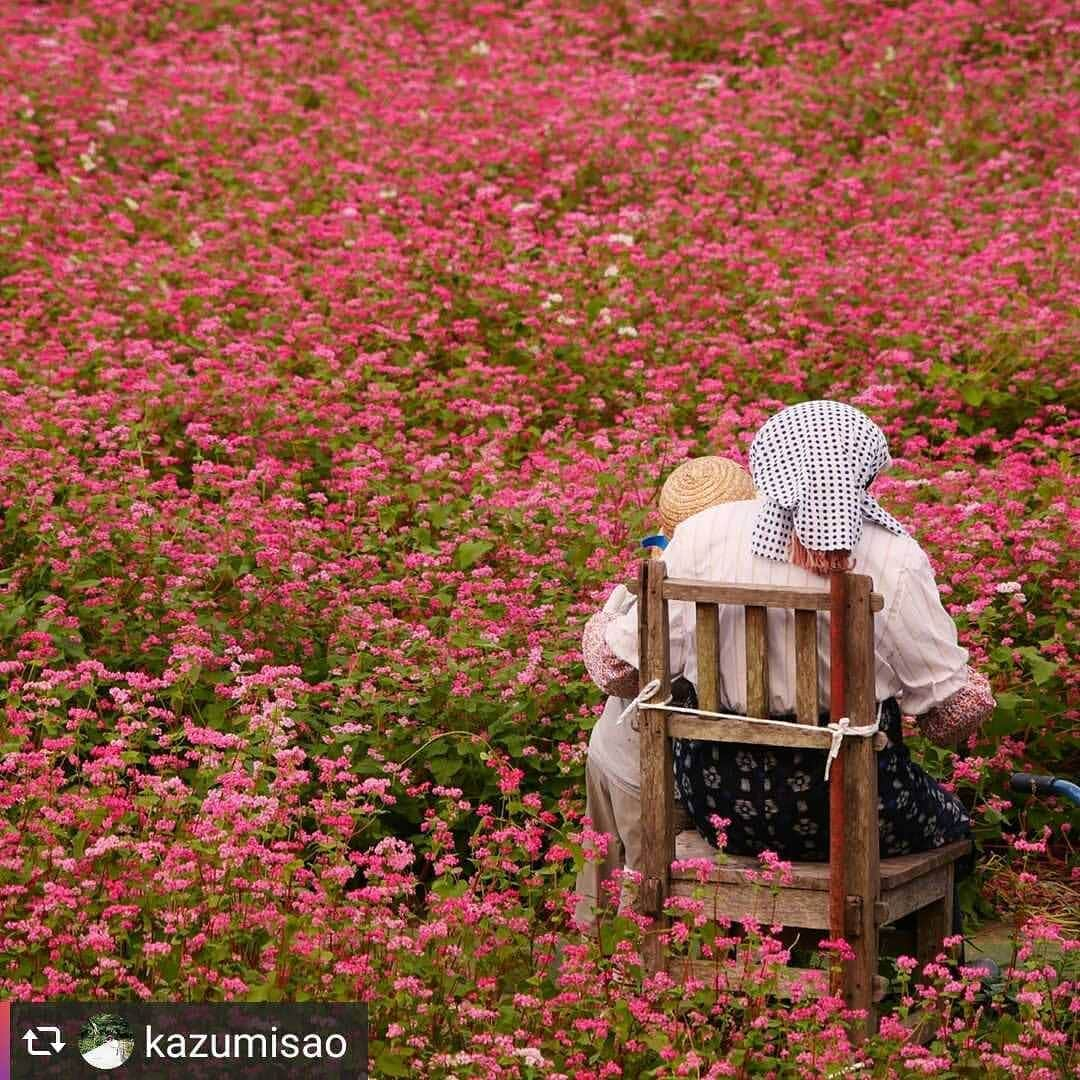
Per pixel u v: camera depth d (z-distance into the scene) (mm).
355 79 25281
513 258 18453
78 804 8312
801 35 27234
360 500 13195
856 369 16359
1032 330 16094
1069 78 24250
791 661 7590
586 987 7465
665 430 14977
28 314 16469
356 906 7926
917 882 7855
